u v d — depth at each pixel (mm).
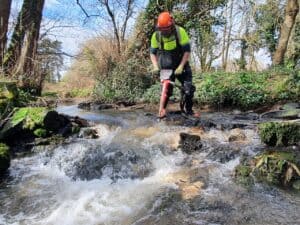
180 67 3713
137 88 6453
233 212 2234
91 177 2869
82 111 5227
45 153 3195
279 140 3078
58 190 2629
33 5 6320
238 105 5328
